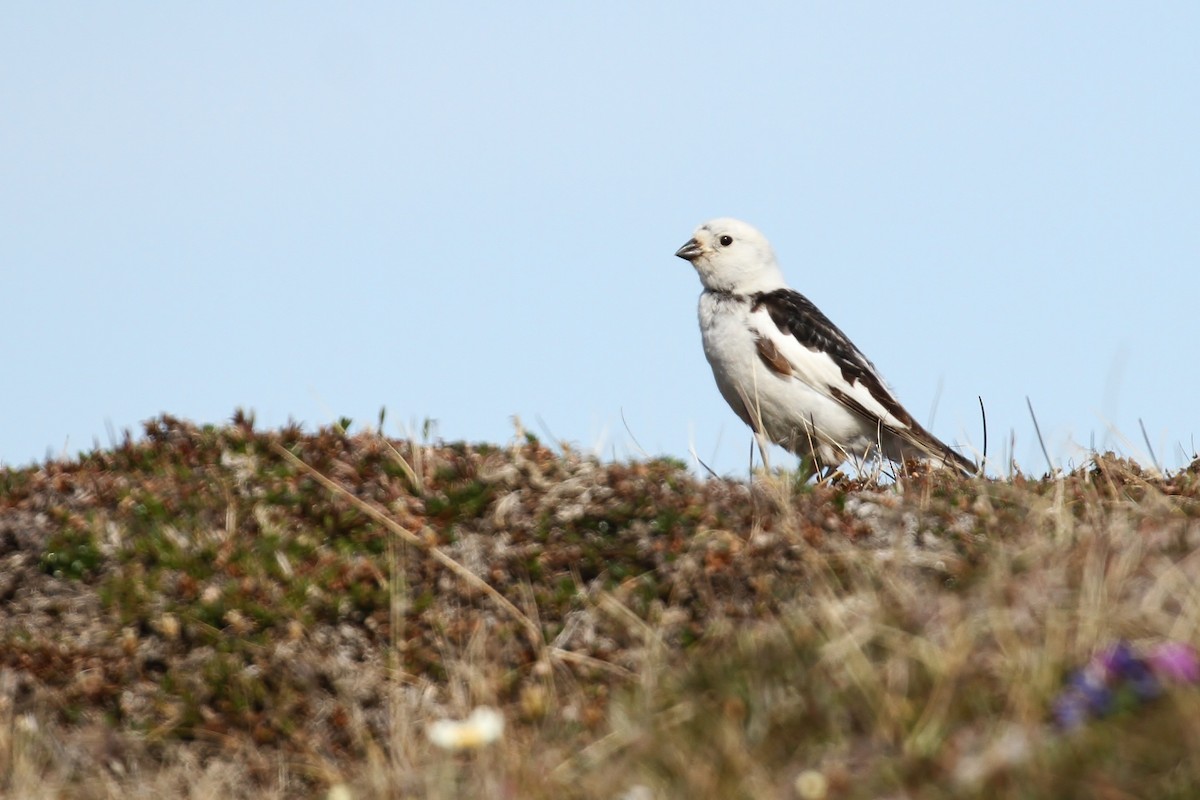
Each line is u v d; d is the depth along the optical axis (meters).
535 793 7.93
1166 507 11.56
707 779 7.54
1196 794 6.60
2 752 9.48
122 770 9.54
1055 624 8.26
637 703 8.80
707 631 10.07
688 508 11.21
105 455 12.75
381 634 10.39
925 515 11.46
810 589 10.22
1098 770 6.89
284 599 10.50
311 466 12.12
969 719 7.67
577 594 10.60
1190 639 7.97
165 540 11.12
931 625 8.69
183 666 10.20
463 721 9.34
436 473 11.84
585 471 11.73
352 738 9.66
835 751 7.68
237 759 9.57
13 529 11.30
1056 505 11.34
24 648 10.35
